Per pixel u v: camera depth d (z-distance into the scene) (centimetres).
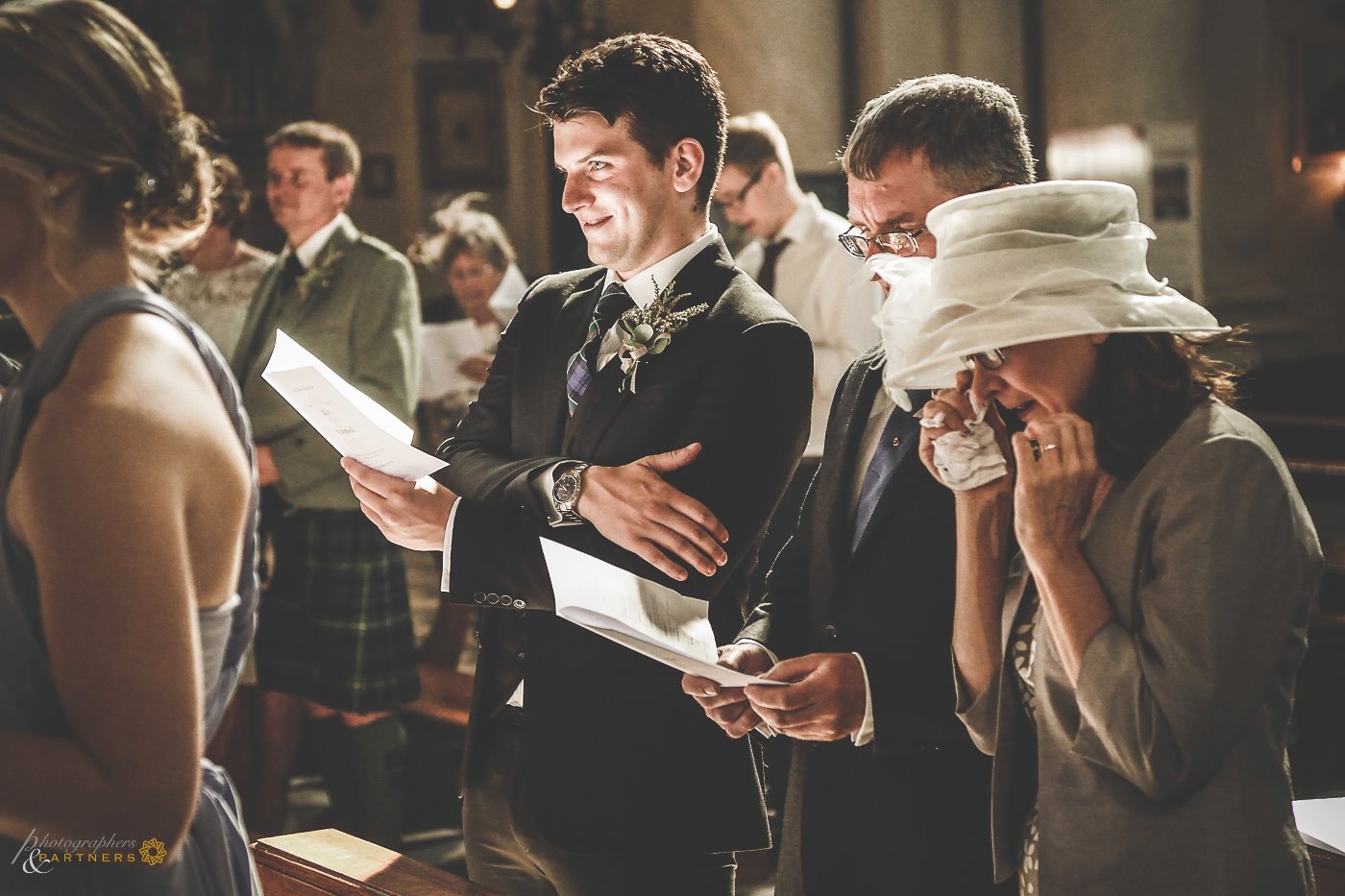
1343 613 590
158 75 140
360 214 1102
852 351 483
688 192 234
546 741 224
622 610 199
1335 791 479
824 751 208
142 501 125
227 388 145
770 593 227
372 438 224
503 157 1133
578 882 224
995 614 187
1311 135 1355
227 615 140
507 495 229
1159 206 1191
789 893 209
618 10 1052
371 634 429
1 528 128
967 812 195
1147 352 166
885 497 203
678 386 227
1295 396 1289
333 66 1077
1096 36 1145
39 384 130
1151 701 156
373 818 438
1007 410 194
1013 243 166
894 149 201
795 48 999
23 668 128
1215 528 157
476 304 608
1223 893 157
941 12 1075
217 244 471
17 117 129
